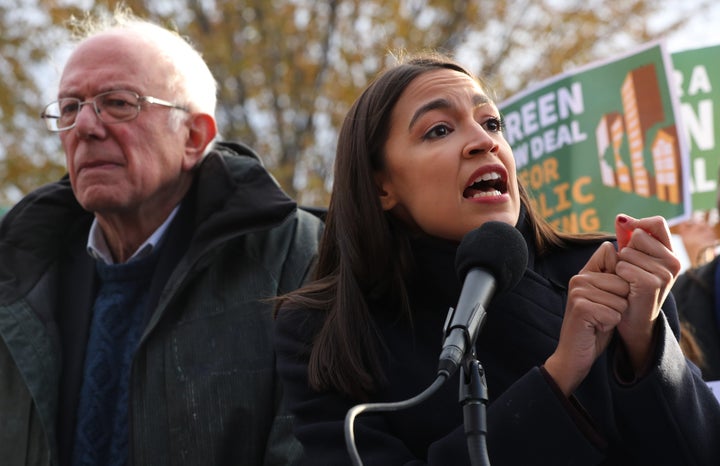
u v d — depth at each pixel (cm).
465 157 322
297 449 388
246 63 1292
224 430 393
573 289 287
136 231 440
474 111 331
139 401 398
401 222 341
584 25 1359
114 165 429
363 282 338
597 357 294
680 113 540
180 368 401
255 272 421
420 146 330
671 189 536
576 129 564
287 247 430
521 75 1355
